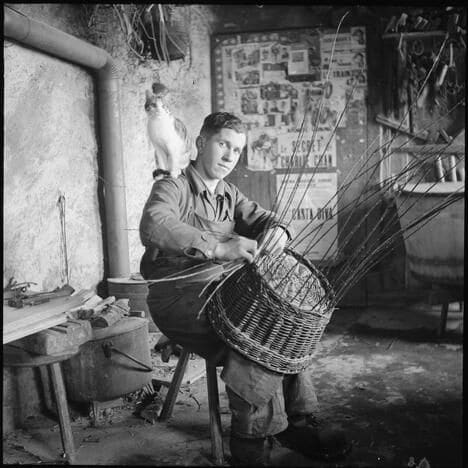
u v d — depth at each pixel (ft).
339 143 17.26
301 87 17.33
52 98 10.62
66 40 10.07
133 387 9.18
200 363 11.36
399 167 17.11
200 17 16.97
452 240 12.99
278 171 17.53
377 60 17.15
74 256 11.42
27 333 7.16
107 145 12.03
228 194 8.09
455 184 15.39
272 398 6.93
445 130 17.06
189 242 6.68
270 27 17.48
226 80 17.62
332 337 13.84
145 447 8.16
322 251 17.19
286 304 6.34
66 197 11.09
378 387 10.41
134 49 13.26
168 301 7.30
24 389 9.27
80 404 9.53
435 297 13.85
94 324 8.95
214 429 7.55
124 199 12.37
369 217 16.85
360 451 7.87
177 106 15.71
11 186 9.53
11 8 8.89
